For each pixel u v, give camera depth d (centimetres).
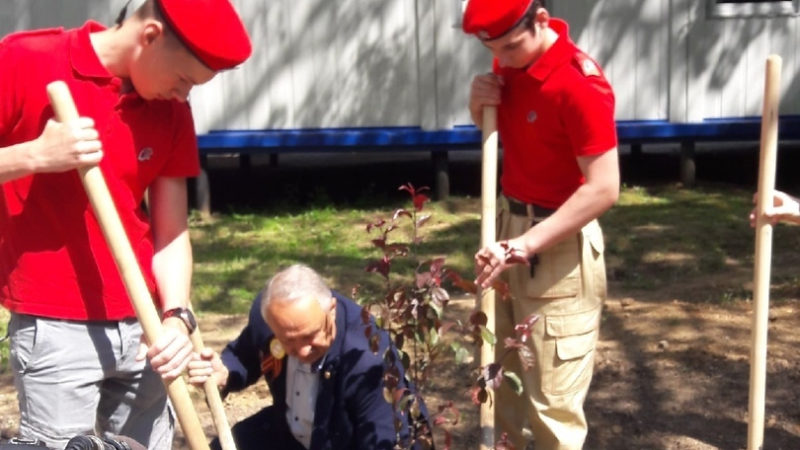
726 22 1012
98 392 296
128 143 282
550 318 359
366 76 997
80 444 179
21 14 962
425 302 313
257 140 993
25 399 293
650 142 1034
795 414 500
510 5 325
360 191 1073
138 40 271
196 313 684
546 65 334
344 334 329
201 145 987
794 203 328
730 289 701
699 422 501
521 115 346
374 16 988
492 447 339
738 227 890
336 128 1005
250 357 360
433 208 995
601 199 336
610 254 812
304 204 1034
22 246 284
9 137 277
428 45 990
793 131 1019
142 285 269
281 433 358
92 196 262
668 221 917
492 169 346
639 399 526
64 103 253
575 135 335
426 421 332
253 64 992
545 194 356
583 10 1009
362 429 331
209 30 263
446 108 998
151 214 308
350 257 830
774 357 566
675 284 725
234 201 1049
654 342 596
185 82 274
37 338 286
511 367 378
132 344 296
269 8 986
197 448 280
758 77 1022
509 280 366
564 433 368
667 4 1008
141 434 316
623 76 1019
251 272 790
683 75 1016
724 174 1114
